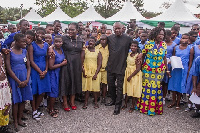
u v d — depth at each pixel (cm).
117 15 1522
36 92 379
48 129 352
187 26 1226
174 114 427
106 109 446
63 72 409
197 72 362
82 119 394
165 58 423
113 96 464
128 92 425
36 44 371
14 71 328
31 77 372
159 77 407
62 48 421
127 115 417
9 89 313
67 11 2800
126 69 426
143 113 427
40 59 379
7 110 320
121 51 415
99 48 477
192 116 411
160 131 354
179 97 451
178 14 1286
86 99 450
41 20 1677
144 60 415
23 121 378
